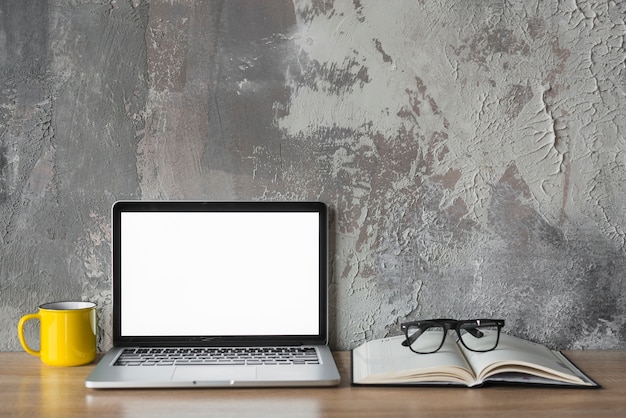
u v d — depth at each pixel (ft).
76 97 4.25
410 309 4.37
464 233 4.36
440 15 4.30
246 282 4.17
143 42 4.26
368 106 4.31
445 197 4.35
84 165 4.27
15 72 4.24
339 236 4.34
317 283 4.19
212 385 3.54
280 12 4.29
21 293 4.29
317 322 4.19
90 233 4.29
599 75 4.32
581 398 3.45
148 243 4.15
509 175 4.34
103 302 4.31
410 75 4.31
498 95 4.32
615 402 3.39
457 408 3.30
